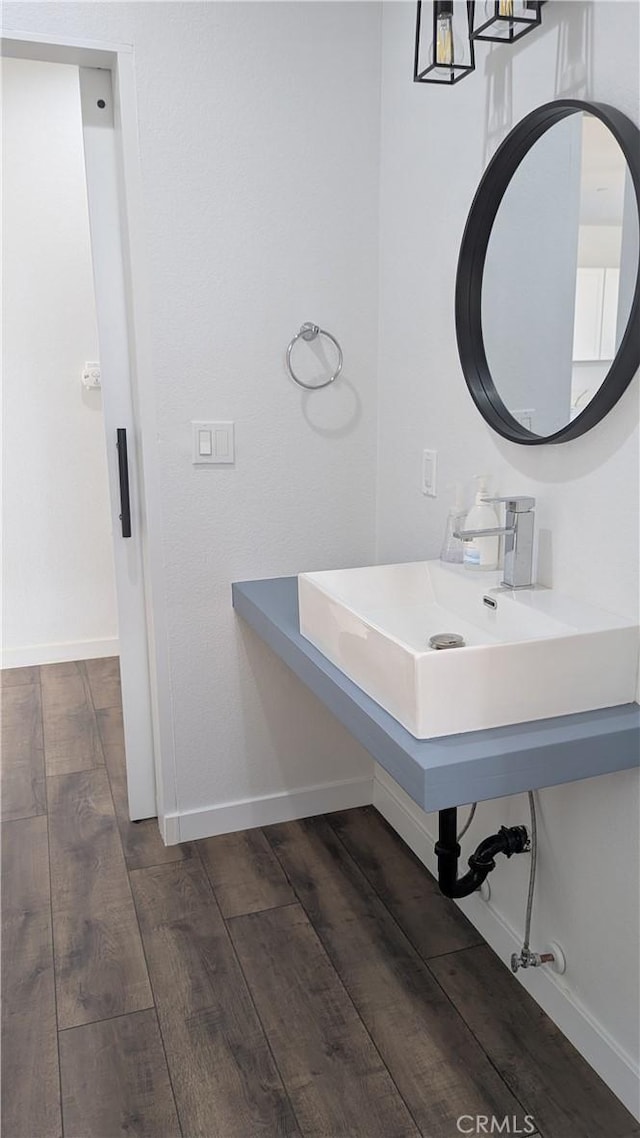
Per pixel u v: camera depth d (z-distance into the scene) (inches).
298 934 77.7
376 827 96.3
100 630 154.2
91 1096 60.6
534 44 60.4
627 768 53.6
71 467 146.1
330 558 93.7
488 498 67.3
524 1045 64.8
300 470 90.3
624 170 52.1
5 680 143.0
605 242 54.3
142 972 72.8
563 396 60.0
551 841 65.5
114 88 79.0
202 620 89.7
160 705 89.8
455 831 64.5
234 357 85.1
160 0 76.1
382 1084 61.4
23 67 131.1
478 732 52.4
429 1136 57.3
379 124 85.9
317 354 88.4
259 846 92.4
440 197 75.3
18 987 71.1
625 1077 59.0
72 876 86.9
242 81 80.1
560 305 59.2
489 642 63.5
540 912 68.0
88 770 110.3
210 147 80.3
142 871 87.7
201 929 78.4
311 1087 61.2
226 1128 58.0
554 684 53.7
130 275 80.7
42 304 138.7
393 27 81.4
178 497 86.0
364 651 58.3
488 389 69.8
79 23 74.4
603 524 57.9
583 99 55.8
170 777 91.9
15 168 133.5
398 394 87.0
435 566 73.4
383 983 71.3
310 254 86.0
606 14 53.1
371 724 55.0
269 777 96.3
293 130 82.8
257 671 93.0
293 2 80.4
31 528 146.3
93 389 144.3
